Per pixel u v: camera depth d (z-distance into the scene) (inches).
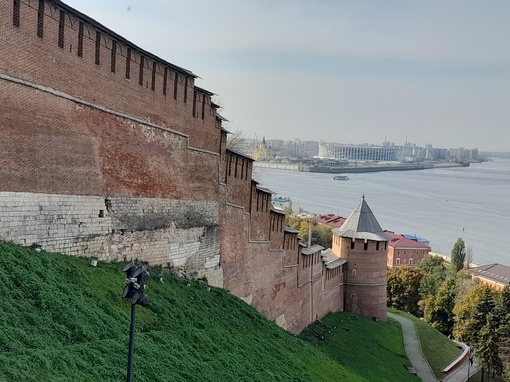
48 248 869.8
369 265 2571.4
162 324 927.7
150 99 1128.8
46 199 862.5
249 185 1556.3
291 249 1865.2
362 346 2062.0
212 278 1379.2
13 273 725.3
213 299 1252.5
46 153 858.1
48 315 697.6
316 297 2155.5
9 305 661.3
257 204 1608.0
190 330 965.2
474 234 7834.6
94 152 971.3
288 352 1241.4
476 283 4183.1
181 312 1023.6
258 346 1136.2
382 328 2485.2
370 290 2578.7
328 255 2664.9
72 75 907.4
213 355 930.7
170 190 1210.6
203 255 1341.0
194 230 1300.4
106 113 997.2
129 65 1055.0
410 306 3961.6
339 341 2000.5
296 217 5108.3
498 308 2529.5
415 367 2162.9
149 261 1136.8
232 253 1480.1
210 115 1368.1
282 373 1042.1
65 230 904.9
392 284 3993.6
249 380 894.4
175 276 1214.9
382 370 1872.5
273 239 1723.7
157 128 1156.5
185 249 1266.0
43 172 854.5
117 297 876.0
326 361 1422.2
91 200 967.6
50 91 858.8
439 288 3720.5
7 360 552.1
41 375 562.3
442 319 3526.1
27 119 818.8
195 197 1310.3
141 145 1105.4
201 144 1331.2
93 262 934.4
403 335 2598.4
